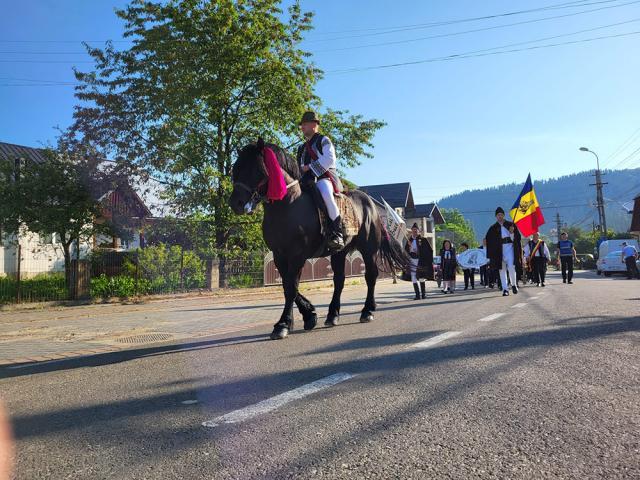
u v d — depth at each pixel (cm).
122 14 1894
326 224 621
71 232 1633
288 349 502
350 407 292
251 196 560
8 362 541
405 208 6303
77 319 1036
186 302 1448
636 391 307
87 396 353
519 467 207
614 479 196
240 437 250
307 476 203
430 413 276
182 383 375
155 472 213
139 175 1839
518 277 1375
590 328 537
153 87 1802
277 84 2003
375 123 2295
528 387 320
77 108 1798
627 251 2486
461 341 491
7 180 1573
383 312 892
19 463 230
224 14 1911
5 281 1345
